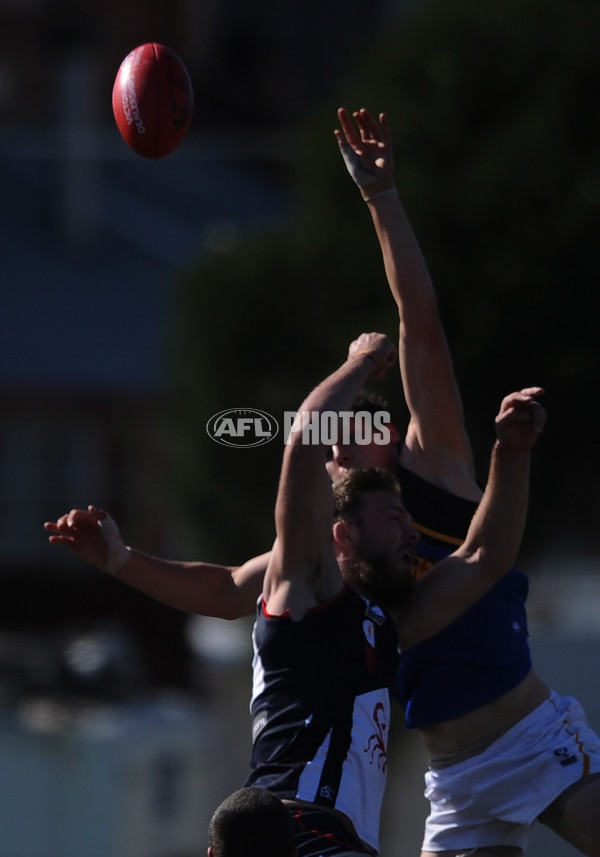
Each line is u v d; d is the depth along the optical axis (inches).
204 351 2207.2
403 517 676.1
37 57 4753.9
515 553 667.4
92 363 3452.3
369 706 634.8
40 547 3417.8
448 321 2069.4
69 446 3435.0
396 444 746.2
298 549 634.2
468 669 705.0
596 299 2054.6
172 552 3383.4
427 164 2134.6
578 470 2112.5
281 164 4483.3
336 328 2169.0
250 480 2161.7
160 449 3395.7
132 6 5044.3
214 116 5182.1
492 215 2052.2
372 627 651.5
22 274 3784.5
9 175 4168.3
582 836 696.4
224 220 4128.9
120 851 1988.2
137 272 3833.7
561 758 704.4
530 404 641.0
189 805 2124.8
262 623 642.2
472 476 756.0
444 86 2134.6
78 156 3964.1
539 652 1982.0
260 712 636.7
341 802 616.4
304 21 5659.5
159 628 3186.5
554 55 2113.7
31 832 1966.0
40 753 1984.5
